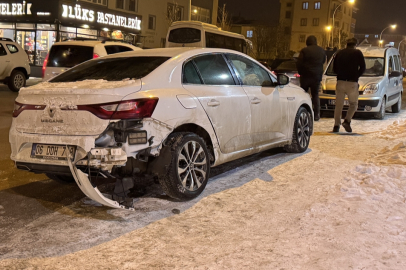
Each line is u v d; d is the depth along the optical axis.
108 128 3.97
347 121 9.19
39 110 4.23
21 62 17.28
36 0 27.69
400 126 9.86
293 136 6.84
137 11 35.66
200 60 5.12
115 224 4.00
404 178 5.28
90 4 30.11
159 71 4.57
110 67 4.92
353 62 8.90
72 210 4.41
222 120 5.05
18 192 5.02
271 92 6.11
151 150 4.24
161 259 3.28
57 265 3.19
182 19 40.94
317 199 4.65
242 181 5.41
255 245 3.50
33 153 4.24
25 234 3.78
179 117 4.44
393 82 12.90
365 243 3.51
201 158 4.78
